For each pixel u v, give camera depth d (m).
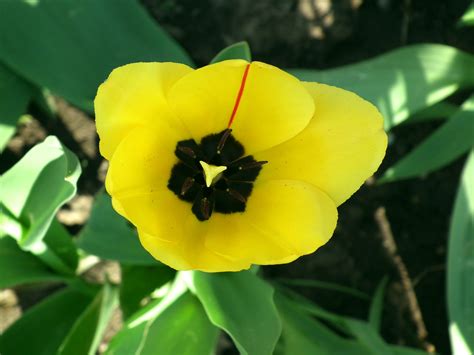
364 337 0.26
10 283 0.23
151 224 0.18
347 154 0.18
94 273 0.32
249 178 0.19
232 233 0.19
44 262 0.25
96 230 0.22
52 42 0.25
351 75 0.28
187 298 0.22
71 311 0.26
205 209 0.19
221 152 0.19
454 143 0.29
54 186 0.19
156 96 0.17
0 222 0.21
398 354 0.27
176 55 0.27
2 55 0.25
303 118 0.18
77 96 0.26
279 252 0.18
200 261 0.18
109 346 0.22
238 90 0.18
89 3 0.26
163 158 0.19
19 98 0.28
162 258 0.17
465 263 0.26
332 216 0.18
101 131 0.16
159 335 0.21
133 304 0.25
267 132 0.19
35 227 0.20
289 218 0.18
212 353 0.22
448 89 0.28
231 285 0.21
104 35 0.26
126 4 0.26
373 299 0.32
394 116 0.28
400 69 0.28
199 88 0.17
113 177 0.16
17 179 0.20
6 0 0.25
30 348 0.25
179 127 0.18
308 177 0.18
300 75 0.28
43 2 0.26
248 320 0.20
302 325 0.26
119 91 0.16
